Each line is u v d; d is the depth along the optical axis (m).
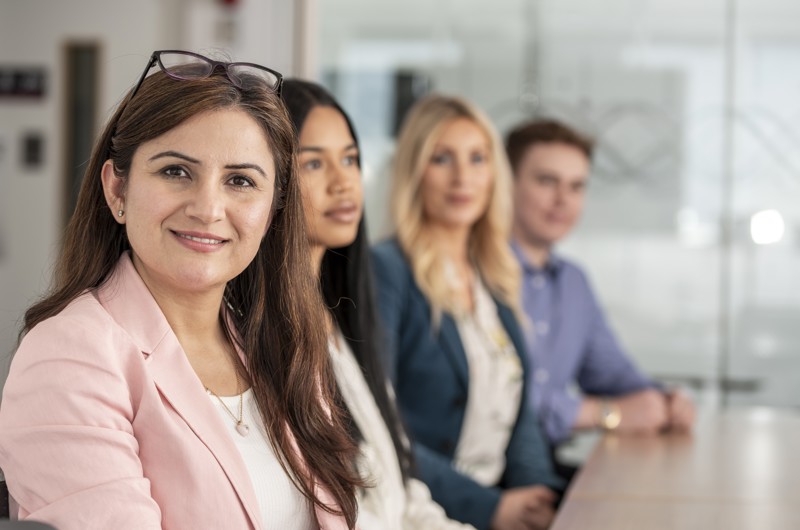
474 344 3.29
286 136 1.75
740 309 4.80
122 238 1.70
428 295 3.24
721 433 3.66
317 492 1.80
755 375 4.80
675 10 4.80
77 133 5.56
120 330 1.59
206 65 1.65
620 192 4.87
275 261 1.86
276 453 1.77
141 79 1.66
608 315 4.89
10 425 1.48
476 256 3.45
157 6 5.38
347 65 4.98
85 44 5.47
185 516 1.57
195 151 1.60
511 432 3.36
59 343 1.51
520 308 3.49
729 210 4.80
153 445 1.57
